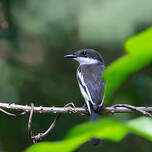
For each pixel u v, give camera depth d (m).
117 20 11.90
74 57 10.55
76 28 12.27
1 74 11.11
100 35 12.05
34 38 12.48
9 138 10.23
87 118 10.89
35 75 11.92
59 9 11.98
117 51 12.59
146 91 11.09
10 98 10.73
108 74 1.40
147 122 1.33
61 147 1.30
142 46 1.32
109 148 11.59
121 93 10.81
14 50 11.20
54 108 5.99
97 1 12.15
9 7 10.56
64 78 12.84
